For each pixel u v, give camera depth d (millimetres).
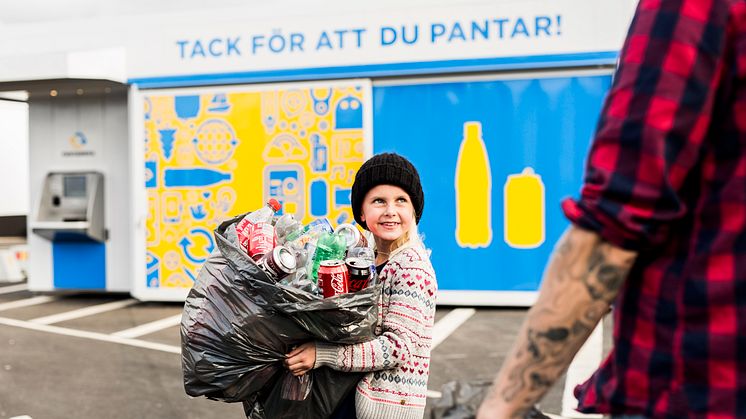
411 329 2127
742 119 996
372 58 8031
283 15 8180
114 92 9406
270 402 2131
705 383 1013
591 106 7859
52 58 8398
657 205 1000
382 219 2295
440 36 7871
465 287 8180
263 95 8375
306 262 2240
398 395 2107
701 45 995
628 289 1099
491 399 1150
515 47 7738
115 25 8555
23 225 16891
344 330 2018
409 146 8211
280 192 8406
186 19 8406
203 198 8570
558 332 1071
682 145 1001
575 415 4359
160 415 4625
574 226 1061
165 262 8711
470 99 8062
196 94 8508
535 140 7977
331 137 8258
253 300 2018
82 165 9555
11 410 4727
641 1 1082
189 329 2082
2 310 8805
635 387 1090
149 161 8656
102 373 5707
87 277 9602
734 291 990
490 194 8086
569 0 7609
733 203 999
